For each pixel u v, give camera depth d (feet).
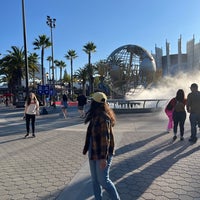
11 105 137.08
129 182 14.26
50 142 26.55
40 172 16.67
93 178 10.61
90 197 12.53
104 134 9.80
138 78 69.67
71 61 219.82
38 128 37.24
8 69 132.05
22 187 14.16
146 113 54.03
